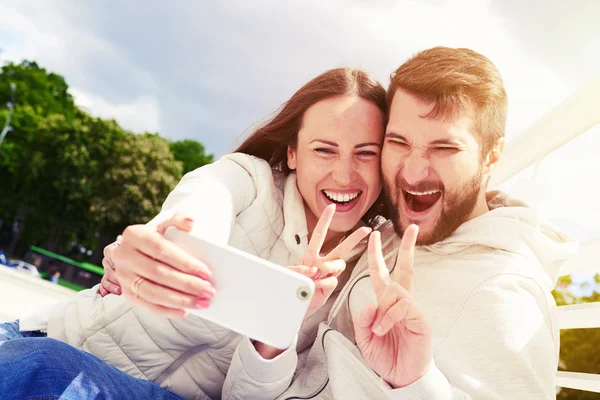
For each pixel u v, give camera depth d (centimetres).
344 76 204
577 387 248
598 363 938
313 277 148
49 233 4453
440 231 184
